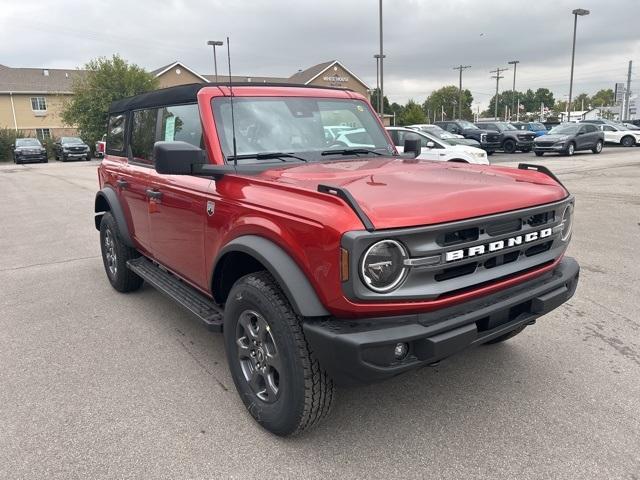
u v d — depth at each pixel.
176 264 4.04
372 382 2.46
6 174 24.45
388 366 2.46
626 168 17.91
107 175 5.46
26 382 3.67
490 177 3.23
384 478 2.64
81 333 4.53
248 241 2.86
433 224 2.47
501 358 3.88
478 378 3.60
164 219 4.07
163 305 5.21
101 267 6.69
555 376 3.61
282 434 2.93
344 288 2.36
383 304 2.42
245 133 3.59
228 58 3.71
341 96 4.27
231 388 3.55
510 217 2.72
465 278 2.63
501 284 2.77
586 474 2.63
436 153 14.11
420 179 3.03
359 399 3.37
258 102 3.75
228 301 3.10
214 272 3.29
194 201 3.51
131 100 4.97
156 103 4.32
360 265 2.34
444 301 2.53
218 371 3.79
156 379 3.69
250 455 2.83
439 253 2.49
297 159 3.66
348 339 2.38
